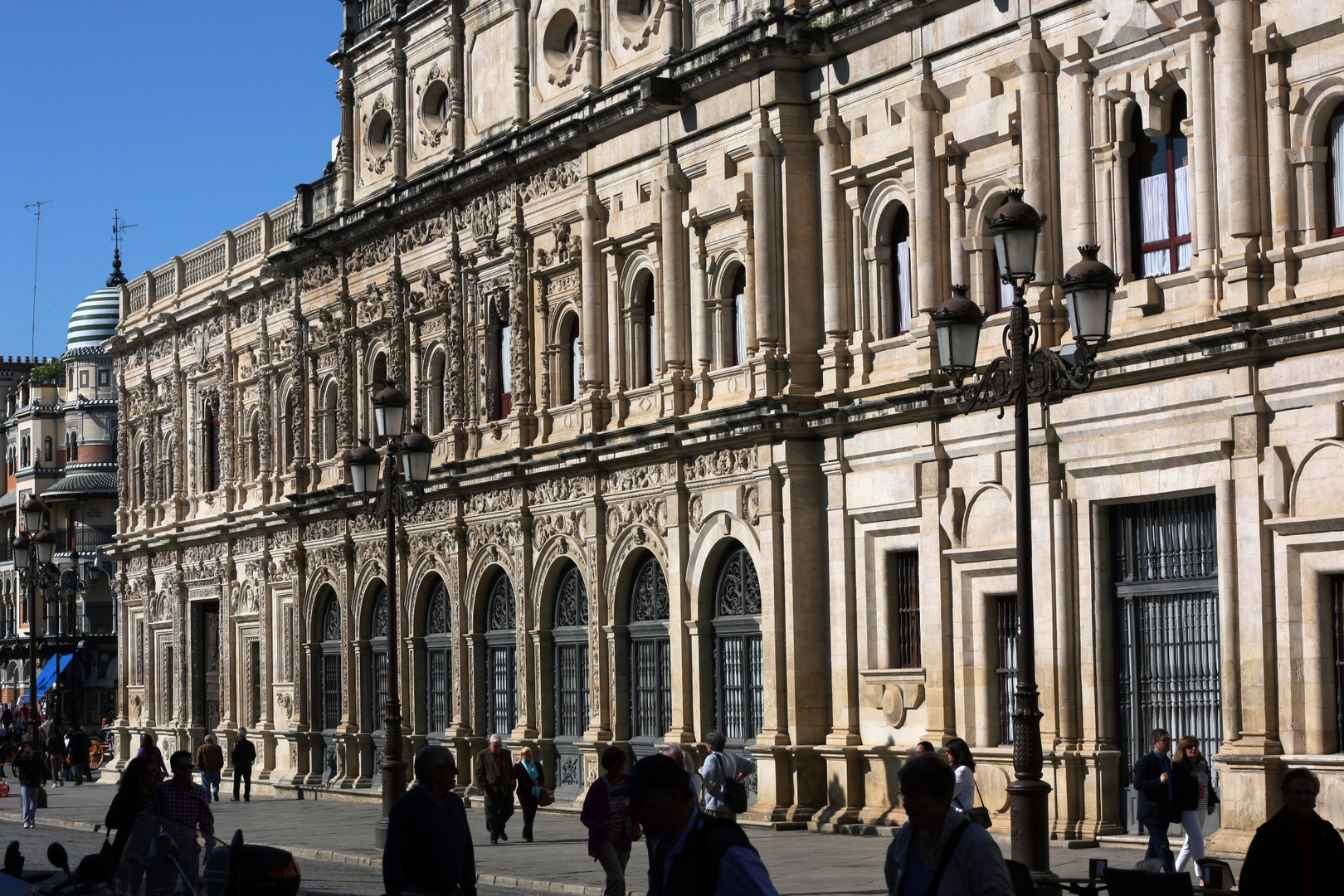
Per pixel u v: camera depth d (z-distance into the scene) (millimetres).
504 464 46594
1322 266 28062
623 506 42938
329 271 57469
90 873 16109
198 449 68500
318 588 58125
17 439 109688
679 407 40875
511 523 47125
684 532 40781
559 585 46125
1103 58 31578
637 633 42719
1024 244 22078
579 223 44656
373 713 55312
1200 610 30141
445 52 51094
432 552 51000
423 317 51969
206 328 67500
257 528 61844
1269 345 28391
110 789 68500
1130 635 31328
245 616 63406
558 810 44719
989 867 10977
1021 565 21625
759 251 38312
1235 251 28984
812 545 37781
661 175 41594
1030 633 21469
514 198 47094
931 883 11086
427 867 15742
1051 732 32062
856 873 29266
